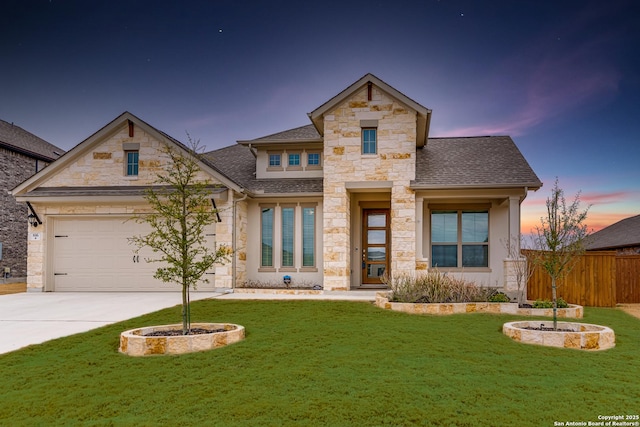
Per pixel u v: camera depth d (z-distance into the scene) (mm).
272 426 5117
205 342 8195
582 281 14812
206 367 7160
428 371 6875
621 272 16375
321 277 17500
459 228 17609
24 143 24938
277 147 19109
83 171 17266
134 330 8820
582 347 8375
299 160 19141
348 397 5863
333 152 16688
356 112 16688
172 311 11875
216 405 5688
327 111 16781
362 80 16391
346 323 10227
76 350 8242
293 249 17734
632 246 23922
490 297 12656
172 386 6363
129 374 6895
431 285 12797
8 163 23266
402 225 16219
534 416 5355
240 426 5125
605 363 7414
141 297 15078
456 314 11469
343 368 7004
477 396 5918
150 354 7961
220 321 10531
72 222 17266
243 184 18516
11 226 23500
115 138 17188
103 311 12227
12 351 8172
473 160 18109
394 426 5105
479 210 17531
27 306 13219
